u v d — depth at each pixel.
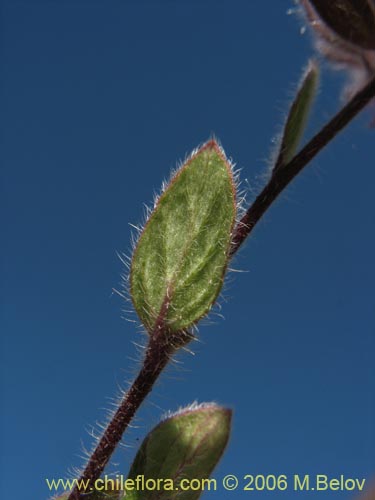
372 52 0.07
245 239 0.07
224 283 0.07
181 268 0.07
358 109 0.07
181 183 0.07
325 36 0.07
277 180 0.07
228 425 0.07
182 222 0.07
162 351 0.06
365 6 0.07
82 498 0.06
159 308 0.07
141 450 0.07
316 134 0.07
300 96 0.07
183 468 0.07
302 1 0.07
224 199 0.06
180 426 0.07
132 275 0.07
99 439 0.07
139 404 0.06
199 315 0.06
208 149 0.07
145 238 0.07
